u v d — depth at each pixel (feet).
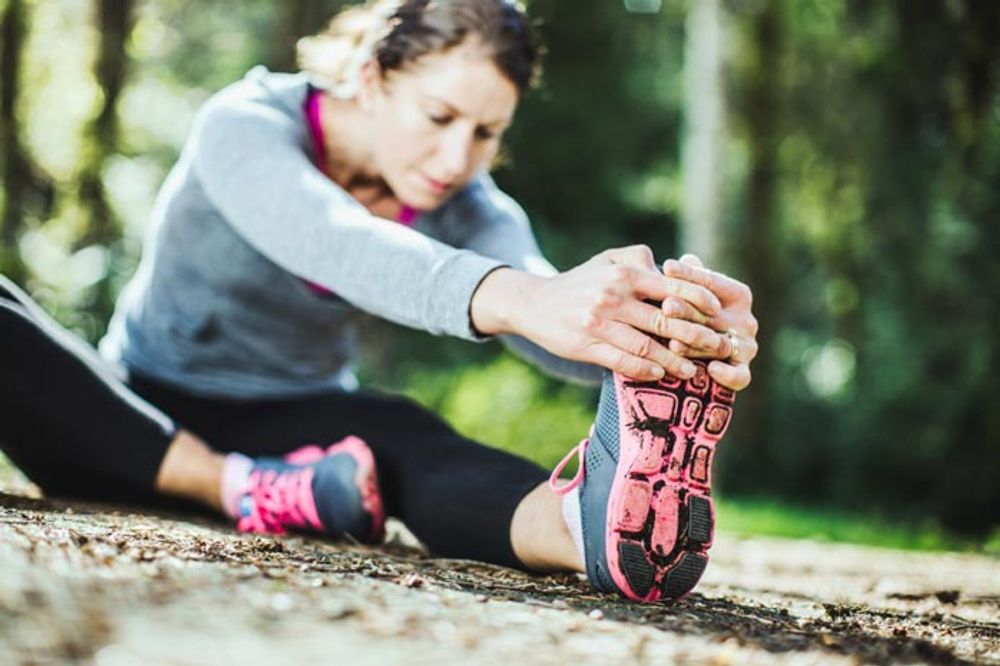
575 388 35.09
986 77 22.38
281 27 32.83
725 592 7.04
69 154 28.19
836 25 30.60
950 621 6.11
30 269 27.48
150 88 36.94
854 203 35.17
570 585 6.03
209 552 5.33
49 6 27.50
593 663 3.71
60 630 3.47
